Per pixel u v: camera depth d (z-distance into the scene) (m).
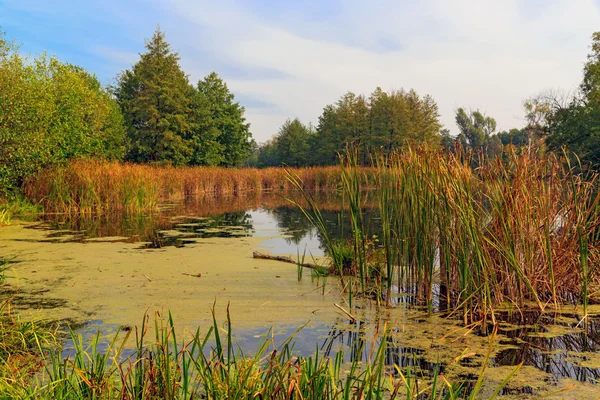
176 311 4.24
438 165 4.45
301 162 57.47
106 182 13.95
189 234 9.44
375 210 14.02
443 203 4.41
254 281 5.46
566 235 4.61
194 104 39.09
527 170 4.58
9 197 13.29
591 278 4.62
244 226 10.94
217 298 4.71
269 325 3.87
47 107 13.52
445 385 2.77
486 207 4.72
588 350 3.32
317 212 5.04
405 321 4.01
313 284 5.31
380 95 47.00
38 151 12.87
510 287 4.46
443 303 4.57
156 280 5.49
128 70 40.25
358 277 5.47
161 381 2.26
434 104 50.00
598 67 22.23
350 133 47.28
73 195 13.42
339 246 5.88
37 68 17.77
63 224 10.68
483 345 3.43
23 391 2.34
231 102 44.12
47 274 5.78
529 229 4.48
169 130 35.16
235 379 2.29
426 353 3.28
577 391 2.69
